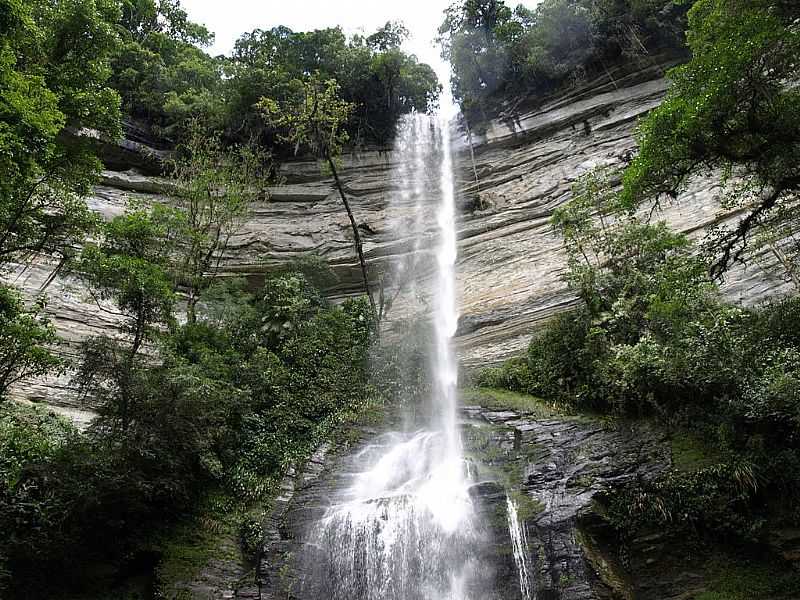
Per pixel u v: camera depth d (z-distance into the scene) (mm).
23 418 12156
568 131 23609
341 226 23750
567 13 24844
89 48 13852
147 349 13875
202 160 19578
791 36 8453
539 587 9219
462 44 27156
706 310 11086
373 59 27922
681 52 23156
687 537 9500
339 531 10609
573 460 11188
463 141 26125
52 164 11914
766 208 10359
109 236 12125
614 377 12031
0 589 8562
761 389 9562
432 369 15906
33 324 10000
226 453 12266
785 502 9086
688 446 10383
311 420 14008
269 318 16391
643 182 9758
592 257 17391
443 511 10453
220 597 9750
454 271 20969
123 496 9898
